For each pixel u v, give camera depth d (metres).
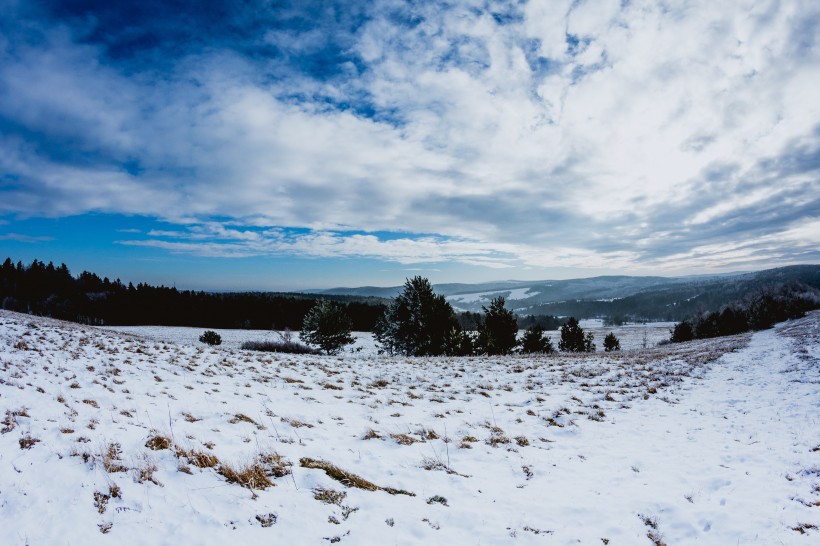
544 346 36.00
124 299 95.44
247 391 11.09
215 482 5.07
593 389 14.00
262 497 4.96
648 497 6.04
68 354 12.76
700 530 5.18
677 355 24.75
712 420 10.25
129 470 4.88
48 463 4.70
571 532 5.08
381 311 91.56
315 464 6.23
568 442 8.68
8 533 3.59
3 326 16.39
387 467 6.64
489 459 7.41
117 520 4.01
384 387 13.98
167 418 7.39
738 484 6.41
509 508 5.59
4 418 5.75
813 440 8.17
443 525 4.99
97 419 6.45
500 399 12.68
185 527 4.11
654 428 9.66
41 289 101.88
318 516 4.77
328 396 11.87
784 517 5.38
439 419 10.04
